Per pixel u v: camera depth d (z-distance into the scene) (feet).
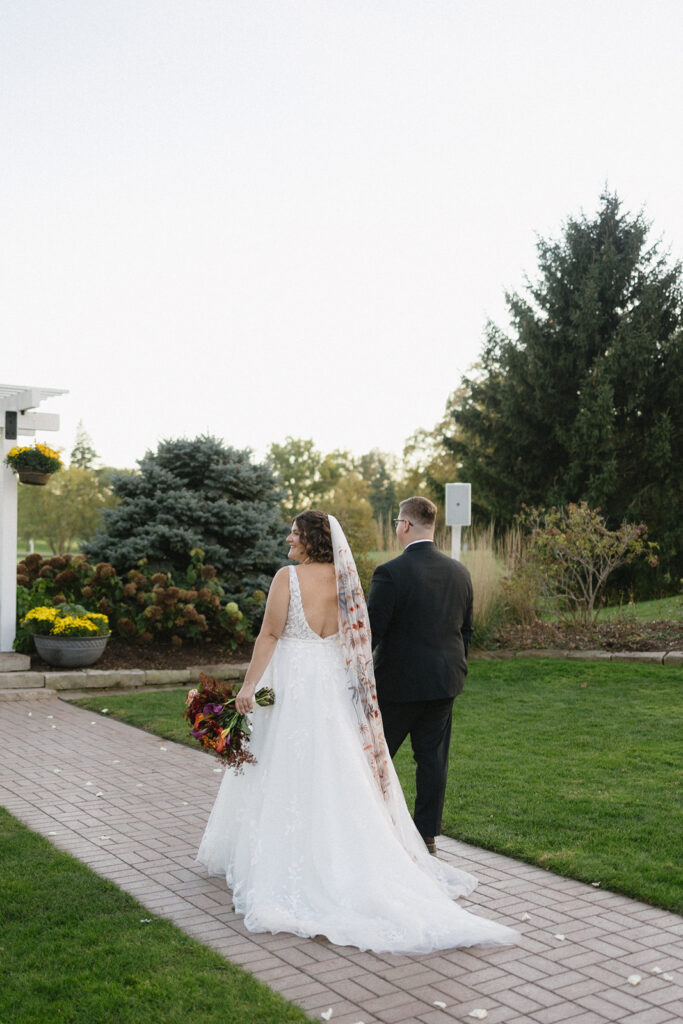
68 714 27.22
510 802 17.44
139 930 11.23
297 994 9.66
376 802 12.39
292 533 13.30
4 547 33.19
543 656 36.68
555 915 12.15
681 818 16.39
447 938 10.92
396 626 13.73
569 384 73.92
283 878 11.93
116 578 36.99
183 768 20.67
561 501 69.87
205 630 36.37
